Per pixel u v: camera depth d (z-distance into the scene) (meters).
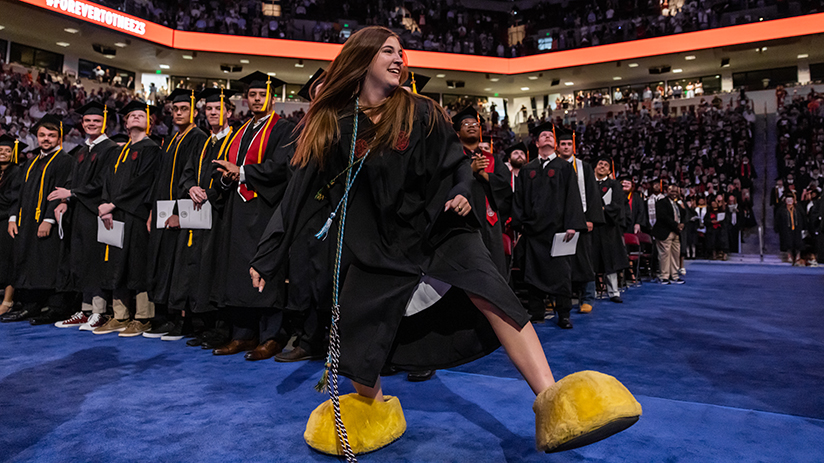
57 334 4.00
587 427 1.14
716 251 14.71
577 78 25.45
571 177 4.46
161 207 3.88
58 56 21.34
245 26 22.34
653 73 24.19
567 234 4.32
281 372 2.88
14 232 4.70
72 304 4.79
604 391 1.16
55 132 4.85
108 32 19.16
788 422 2.02
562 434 1.17
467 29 26.27
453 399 2.34
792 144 17.77
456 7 26.25
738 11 21.09
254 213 3.36
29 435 1.91
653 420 2.05
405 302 1.44
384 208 1.46
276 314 3.35
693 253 14.91
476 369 2.94
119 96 20.16
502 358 3.21
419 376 2.65
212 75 24.50
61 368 2.93
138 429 1.98
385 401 1.85
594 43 23.25
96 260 4.24
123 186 4.09
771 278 9.09
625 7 24.48
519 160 5.28
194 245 3.65
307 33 24.02
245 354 3.22
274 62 22.86
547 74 24.78
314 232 3.13
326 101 1.56
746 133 18.83
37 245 4.57
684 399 2.37
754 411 2.15
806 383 2.63
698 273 10.24
